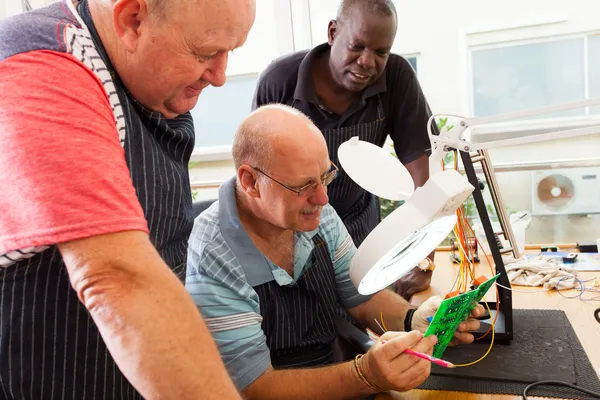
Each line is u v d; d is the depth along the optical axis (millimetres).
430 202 1034
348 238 1783
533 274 2020
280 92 2168
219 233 1483
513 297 1870
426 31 3109
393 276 1136
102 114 821
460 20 3070
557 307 1753
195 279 1424
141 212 808
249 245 1488
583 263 2139
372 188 1216
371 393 1337
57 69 798
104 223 738
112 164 786
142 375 720
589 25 2965
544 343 1506
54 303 943
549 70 3064
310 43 3234
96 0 939
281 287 1550
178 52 874
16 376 967
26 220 734
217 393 737
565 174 3012
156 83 932
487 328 1551
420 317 1596
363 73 1949
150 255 765
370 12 1855
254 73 3324
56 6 925
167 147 1130
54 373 977
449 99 3180
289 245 1572
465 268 1693
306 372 1388
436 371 1412
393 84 2158
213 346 772
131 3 854
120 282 735
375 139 2182
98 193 747
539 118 3053
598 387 1276
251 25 905
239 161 1442
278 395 1360
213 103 3406
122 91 965
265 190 1405
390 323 1680
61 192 730
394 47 3160
